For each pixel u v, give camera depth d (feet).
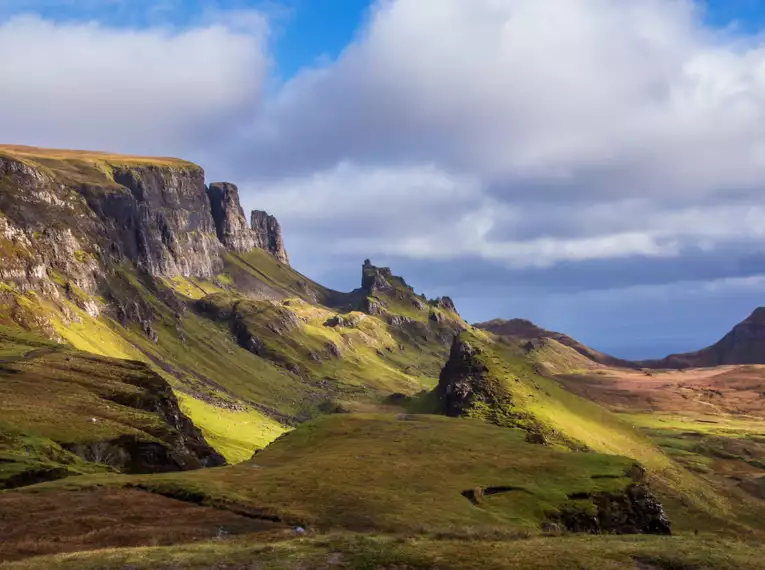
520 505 273.13
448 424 497.05
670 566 131.95
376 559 131.64
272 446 439.22
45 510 197.88
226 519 200.03
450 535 162.20
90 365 602.44
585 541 154.81
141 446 422.41
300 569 125.59
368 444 408.87
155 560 133.08
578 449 627.87
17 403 432.66
